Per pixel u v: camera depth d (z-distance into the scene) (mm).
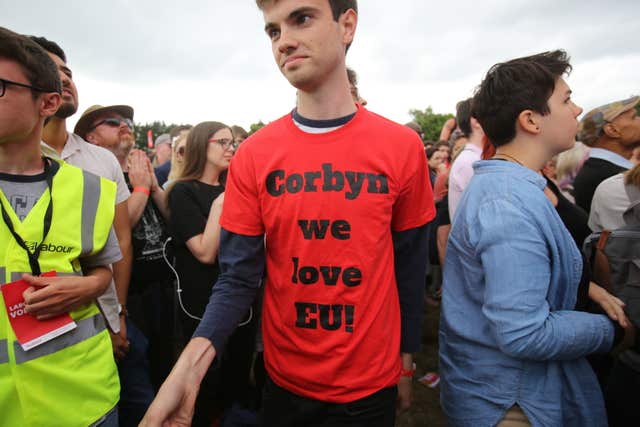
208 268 1972
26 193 1155
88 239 1243
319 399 1078
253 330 2072
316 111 1045
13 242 1094
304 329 1070
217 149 2141
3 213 1091
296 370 1100
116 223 1801
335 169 1035
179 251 2016
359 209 1024
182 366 909
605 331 1021
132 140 2355
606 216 1737
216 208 1908
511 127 1156
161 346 2170
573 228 1873
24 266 1102
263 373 1986
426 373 2902
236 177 1111
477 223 1073
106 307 1555
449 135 5020
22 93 1073
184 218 1978
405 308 1232
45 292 1083
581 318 1008
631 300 1144
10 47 1041
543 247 974
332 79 1020
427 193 1166
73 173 1271
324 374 1060
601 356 1690
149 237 2090
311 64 962
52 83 1157
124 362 1876
